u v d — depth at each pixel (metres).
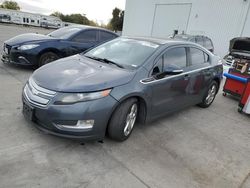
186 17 17.36
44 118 2.57
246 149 3.46
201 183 2.52
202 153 3.14
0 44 9.92
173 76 3.56
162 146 3.14
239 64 5.85
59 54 6.09
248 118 4.82
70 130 2.55
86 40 6.57
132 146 3.02
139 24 21.08
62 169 2.39
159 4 19.08
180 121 4.12
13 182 2.12
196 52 4.34
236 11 14.48
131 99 2.97
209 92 4.94
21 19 32.06
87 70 3.00
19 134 2.88
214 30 15.71
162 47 3.54
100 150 2.81
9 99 3.90
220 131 3.96
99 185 2.25
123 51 3.62
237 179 2.70
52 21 34.50
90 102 2.55
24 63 5.65
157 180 2.45
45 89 2.62
